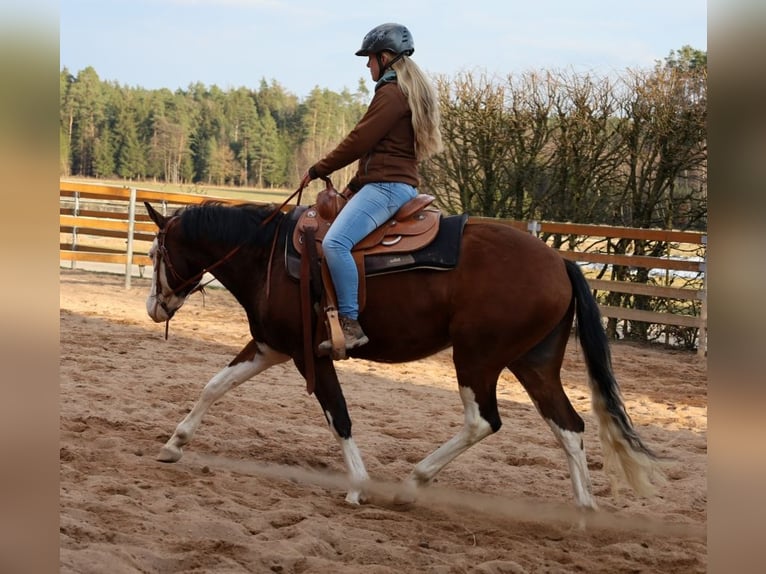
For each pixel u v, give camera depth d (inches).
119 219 960.3
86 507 222.1
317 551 212.5
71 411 350.6
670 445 393.4
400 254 265.3
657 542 251.4
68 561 177.5
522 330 258.7
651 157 789.2
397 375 544.7
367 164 274.4
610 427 258.4
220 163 2507.4
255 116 2568.9
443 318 266.5
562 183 829.8
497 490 305.1
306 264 271.4
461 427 401.1
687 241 699.4
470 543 239.6
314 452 337.4
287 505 251.9
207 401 299.0
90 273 956.6
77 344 536.4
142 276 949.8
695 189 792.9
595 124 810.2
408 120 272.7
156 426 344.2
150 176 2497.5
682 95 776.3
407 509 270.1
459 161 864.3
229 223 293.0
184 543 205.0
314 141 2410.2
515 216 852.6
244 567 196.7
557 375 269.1
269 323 283.6
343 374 533.3
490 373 263.1
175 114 2596.0
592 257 739.4
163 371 470.6
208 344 581.0
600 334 261.9
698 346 693.9
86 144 2475.4
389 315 268.2
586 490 257.9
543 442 383.9
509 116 839.7
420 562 212.4
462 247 266.1
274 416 395.5
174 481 270.4
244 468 303.9
